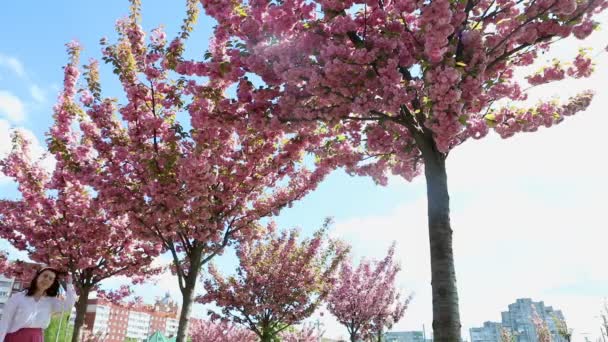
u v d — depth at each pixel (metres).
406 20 6.48
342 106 6.46
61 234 12.22
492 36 6.07
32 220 12.36
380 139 7.42
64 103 9.45
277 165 9.83
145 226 9.45
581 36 5.74
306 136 8.54
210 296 17.28
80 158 9.48
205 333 38.41
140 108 9.19
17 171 11.87
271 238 18.48
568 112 7.20
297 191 10.97
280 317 17.38
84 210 12.00
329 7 5.83
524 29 5.80
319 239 17.55
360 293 23.86
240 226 10.85
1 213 12.28
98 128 9.73
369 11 6.12
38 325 4.94
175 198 8.80
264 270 17.53
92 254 12.59
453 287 5.42
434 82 5.25
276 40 6.13
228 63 6.47
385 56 5.86
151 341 46.84
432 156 6.22
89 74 9.41
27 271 12.76
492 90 7.23
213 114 7.06
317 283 17.36
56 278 5.20
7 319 4.75
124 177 9.58
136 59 9.21
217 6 6.12
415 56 5.95
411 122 6.46
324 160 8.81
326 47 5.72
